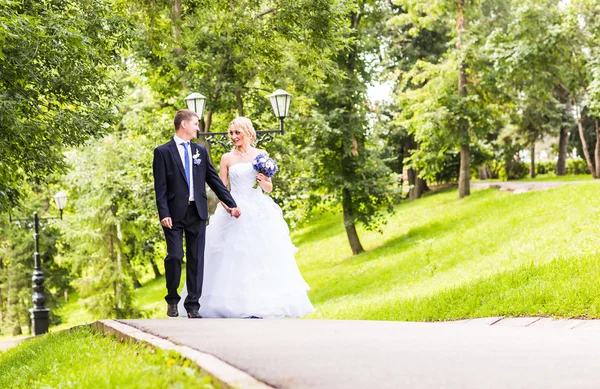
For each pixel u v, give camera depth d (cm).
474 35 4212
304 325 796
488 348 629
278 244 1052
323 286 3322
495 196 4191
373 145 4112
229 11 2261
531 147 6216
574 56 4122
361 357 560
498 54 4119
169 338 662
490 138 6378
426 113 4250
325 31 2252
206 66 2384
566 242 2156
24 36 1315
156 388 466
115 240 3566
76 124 1667
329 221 5731
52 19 1459
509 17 4381
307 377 477
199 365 498
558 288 1162
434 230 3828
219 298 1024
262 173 1052
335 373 493
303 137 3173
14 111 1391
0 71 1438
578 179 5856
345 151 3875
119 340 758
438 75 4359
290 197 2862
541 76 4188
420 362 545
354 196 4075
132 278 3619
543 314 1099
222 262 1038
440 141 4416
